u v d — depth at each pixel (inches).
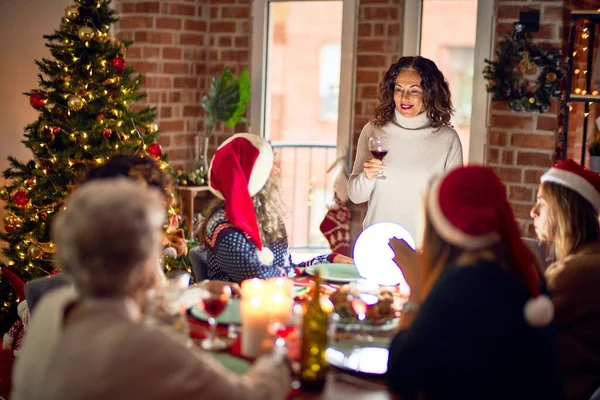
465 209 69.3
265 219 109.3
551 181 93.1
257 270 102.3
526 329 67.0
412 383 67.9
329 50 376.2
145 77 208.2
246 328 78.4
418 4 197.3
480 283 66.7
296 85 381.4
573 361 85.7
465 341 66.1
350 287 91.7
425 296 72.3
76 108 157.8
